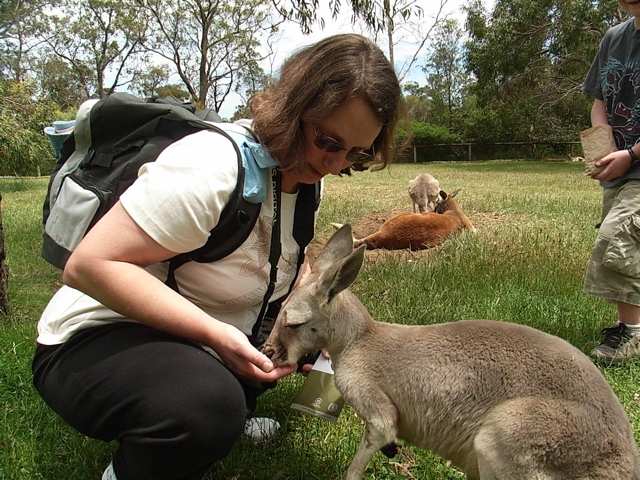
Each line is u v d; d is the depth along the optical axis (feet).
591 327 13.35
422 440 8.17
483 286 15.76
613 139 12.76
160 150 7.23
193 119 7.34
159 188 6.59
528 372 7.30
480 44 100.07
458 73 197.57
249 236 7.63
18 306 15.79
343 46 7.16
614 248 12.14
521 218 29.07
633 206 12.25
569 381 7.12
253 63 121.70
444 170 84.74
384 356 8.27
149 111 7.29
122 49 149.07
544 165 95.09
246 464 8.63
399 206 36.60
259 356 6.89
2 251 14.71
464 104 195.11
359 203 35.88
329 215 30.50
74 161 7.70
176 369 6.77
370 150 8.29
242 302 8.09
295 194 8.43
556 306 14.35
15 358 11.32
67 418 7.20
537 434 6.79
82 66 159.53
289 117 7.14
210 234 7.21
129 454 6.87
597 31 88.43
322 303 8.42
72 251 7.15
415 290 15.42
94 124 7.45
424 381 7.88
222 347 6.89
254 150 7.31
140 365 6.80
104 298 6.51
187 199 6.63
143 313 6.57
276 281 8.67
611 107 13.26
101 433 7.12
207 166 6.83
